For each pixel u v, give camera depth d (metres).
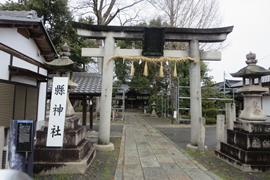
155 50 6.68
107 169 4.69
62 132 4.32
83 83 9.96
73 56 17.50
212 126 13.89
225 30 6.63
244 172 4.57
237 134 5.20
